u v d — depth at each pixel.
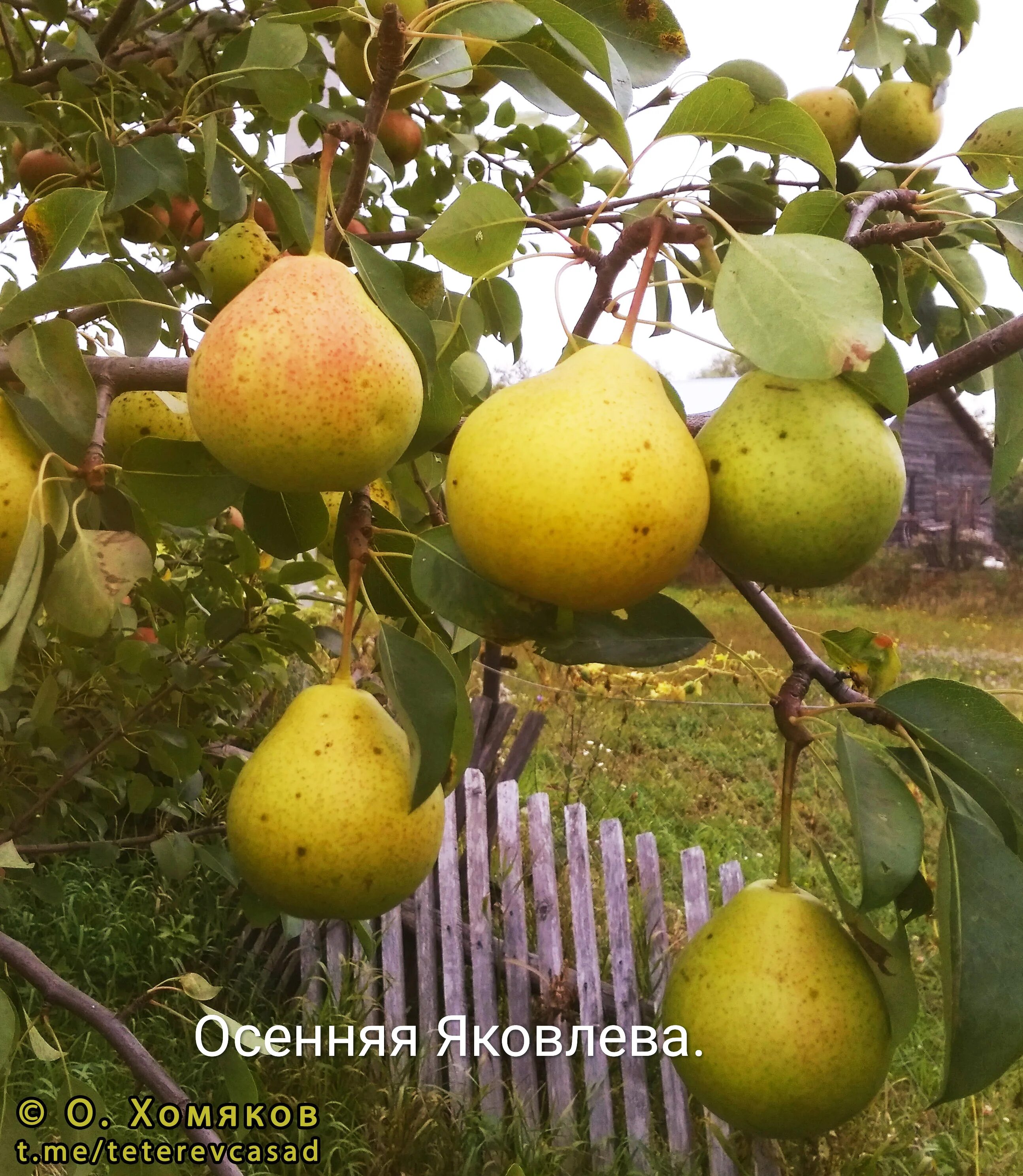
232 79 2.09
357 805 1.09
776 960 1.09
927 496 13.96
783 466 0.95
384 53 1.05
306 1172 3.67
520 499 0.88
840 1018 1.06
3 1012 1.42
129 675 2.81
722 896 3.99
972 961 0.98
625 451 0.88
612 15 1.32
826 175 1.08
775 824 6.38
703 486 0.94
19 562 1.03
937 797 1.07
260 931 5.05
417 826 1.13
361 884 1.10
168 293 1.86
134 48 2.82
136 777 2.68
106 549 1.10
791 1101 1.05
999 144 1.63
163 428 1.78
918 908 1.16
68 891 4.68
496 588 1.17
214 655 2.80
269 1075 4.02
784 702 1.15
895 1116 3.97
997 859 1.01
